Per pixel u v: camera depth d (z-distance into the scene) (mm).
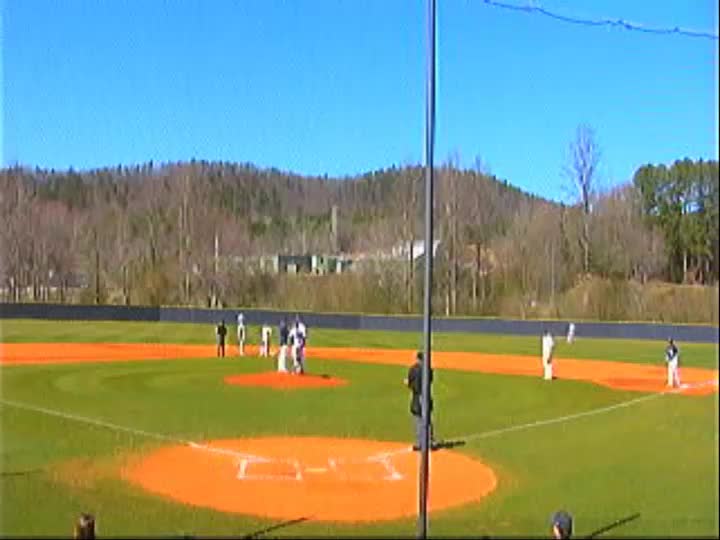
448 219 70688
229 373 32406
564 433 19734
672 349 30594
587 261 67938
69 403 23562
